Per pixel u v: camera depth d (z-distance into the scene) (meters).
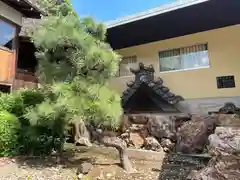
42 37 5.27
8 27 8.03
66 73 5.47
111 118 4.73
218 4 7.42
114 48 11.30
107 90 5.21
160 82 9.03
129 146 7.80
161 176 4.67
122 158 5.29
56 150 6.59
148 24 9.02
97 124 5.05
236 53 8.31
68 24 5.23
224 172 3.73
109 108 4.70
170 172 4.87
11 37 8.19
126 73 11.00
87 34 5.48
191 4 7.46
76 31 5.27
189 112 8.96
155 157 6.22
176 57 9.73
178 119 7.88
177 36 9.75
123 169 5.10
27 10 8.52
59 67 5.52
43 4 9.68
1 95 6.70
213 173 3.89
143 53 10.65
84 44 5.16
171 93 8.83
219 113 7.36
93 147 7.73
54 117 4.82
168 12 8.03
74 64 5.19
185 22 8.72
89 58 5.00
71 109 4.45
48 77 5.63
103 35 6.02
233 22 8.39
